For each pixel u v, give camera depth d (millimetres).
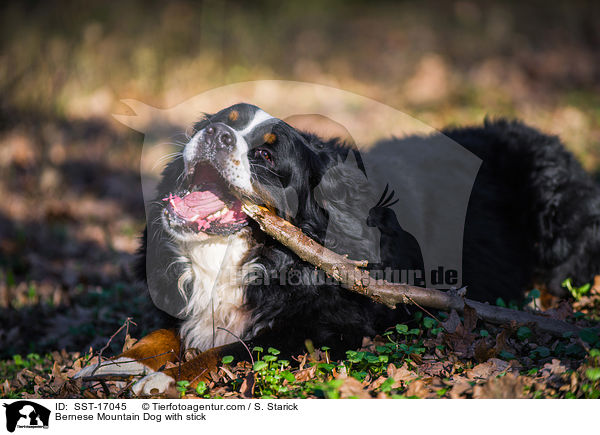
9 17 19203
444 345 5195
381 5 28969
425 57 21125
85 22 20938
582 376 4410
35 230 11297
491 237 6805
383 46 22875
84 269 9625
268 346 5230
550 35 23062
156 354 5207
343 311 5359
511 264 6914
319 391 4523
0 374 6023
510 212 7250
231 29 22812
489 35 23203
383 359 4656
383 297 5059
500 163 7477
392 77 19578
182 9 23734
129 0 23203
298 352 5258
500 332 5375
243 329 5469
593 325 5789
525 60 20297
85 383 4953
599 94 17078
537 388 4367
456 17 25781
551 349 5109
